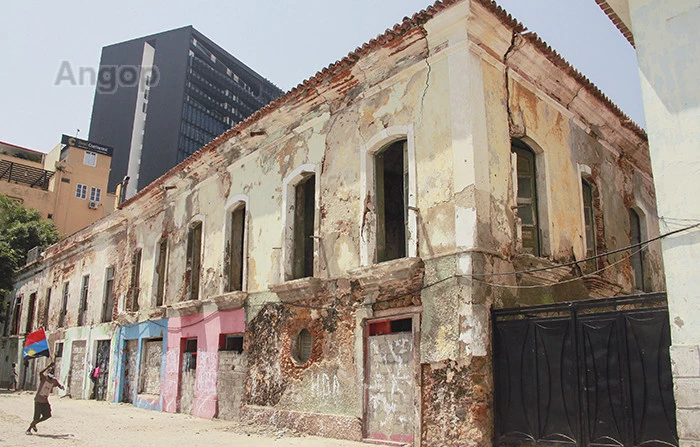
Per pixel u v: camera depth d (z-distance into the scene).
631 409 7.50
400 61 11.30
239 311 14.72
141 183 64.75
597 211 13.38
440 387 9.34
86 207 44.22
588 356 8.08
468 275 9.25
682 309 6.71
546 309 8.67
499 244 9.80
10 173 42.28
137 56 69.75
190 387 16.38
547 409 8.39
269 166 14.75
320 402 11.68
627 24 8.61
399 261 10.11
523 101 11.31
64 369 26.06
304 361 12.60
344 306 11.58
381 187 11.85
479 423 8.70
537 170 11.62
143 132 67.00
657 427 7.23
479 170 9.70
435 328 9.62
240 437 11.55
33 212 38.75
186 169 18.02
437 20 10.28
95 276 25.09
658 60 7.38
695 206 6.80
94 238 25.77
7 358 34.66
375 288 10.90
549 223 11.27
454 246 9.62
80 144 45.09
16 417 15.77
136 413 16.86
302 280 12.20
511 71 11.07
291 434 11.69
